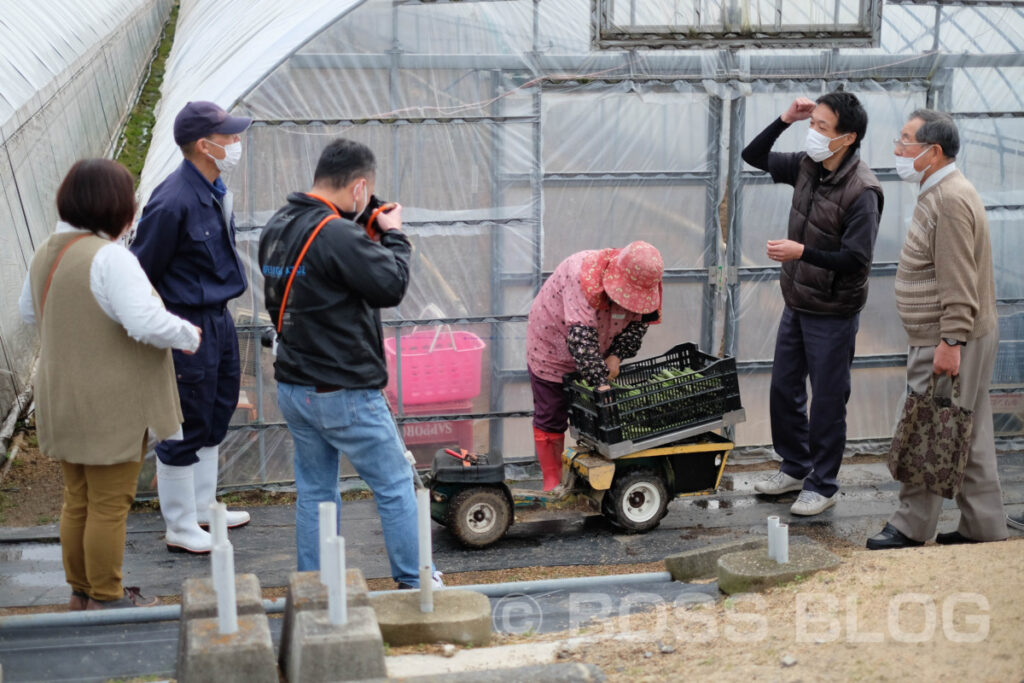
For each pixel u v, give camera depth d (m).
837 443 5.78
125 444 3.84
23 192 7.59
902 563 3.72
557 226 6.39
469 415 6.40
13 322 7.15
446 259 6.24
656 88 6.30
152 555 5.21
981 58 6.55
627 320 5.42
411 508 4.15
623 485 5.46
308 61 5.81
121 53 12.85
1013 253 6.89
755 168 6.45
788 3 6.25
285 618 3.13
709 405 5.54
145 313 3.70
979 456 4.81
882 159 6.62
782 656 3.03
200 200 4.75
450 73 6.02
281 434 6.17
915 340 4.75
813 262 5.36
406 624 3.35
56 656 3.40
